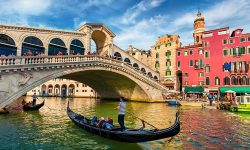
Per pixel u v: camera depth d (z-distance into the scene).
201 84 37.53
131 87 34.78
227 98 32.47
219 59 36.09
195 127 13.70
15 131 11.88
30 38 25.00
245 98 22.58
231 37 35.38
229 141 10.30
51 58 20.83
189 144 9.72
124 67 29.61
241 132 12.28
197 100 32.09
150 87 33.75
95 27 32.22
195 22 46.16
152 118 17.33
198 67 37.97
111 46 34.53
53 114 19.16
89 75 30.64
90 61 24.61
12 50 23.36
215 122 15.61
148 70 40.94
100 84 38.69
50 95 62.59
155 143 9.79
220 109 24.67
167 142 9.98
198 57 38.25
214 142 10.11
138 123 14.92
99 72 28.09
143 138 8.55
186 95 37.38
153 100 34.03
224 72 35.41
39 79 19.70
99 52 36.06
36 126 13.29
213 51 36.81
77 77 31.98
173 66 41.34
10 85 17.58
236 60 34.62
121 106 10.23
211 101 27.20
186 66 39.50
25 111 20.56
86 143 9.73
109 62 27.30
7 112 18.08
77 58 23.44
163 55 43.16
